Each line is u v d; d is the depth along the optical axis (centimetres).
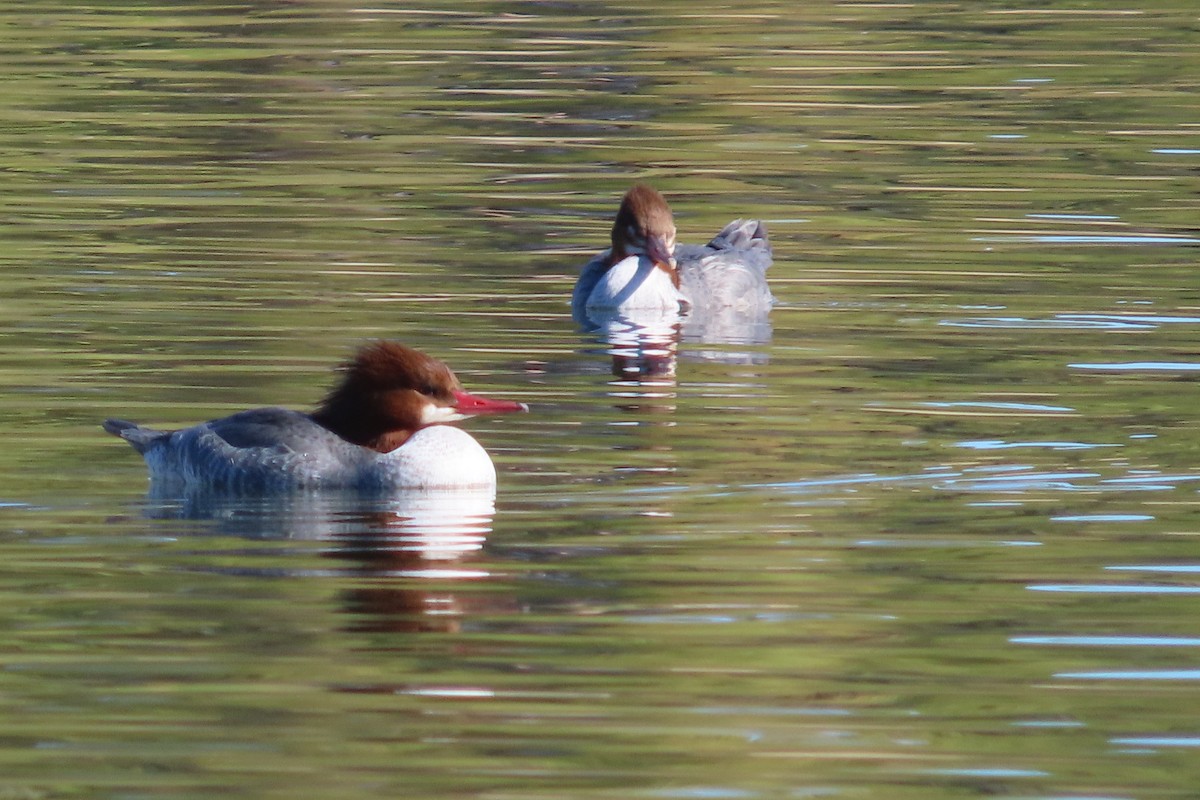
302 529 1257
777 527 1255
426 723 959
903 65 2991
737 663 1034
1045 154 2520
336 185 2356
